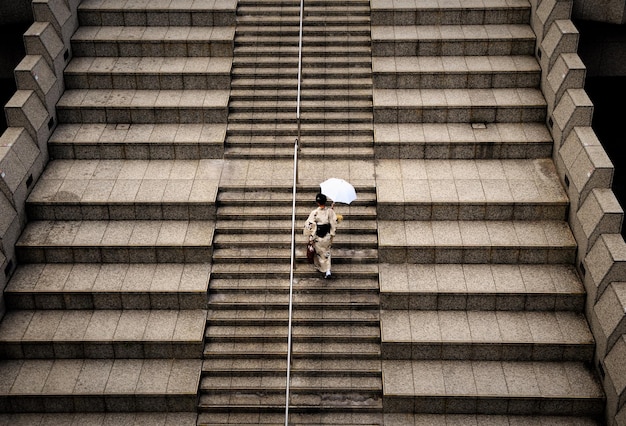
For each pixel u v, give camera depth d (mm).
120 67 13586
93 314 11156
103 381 10523
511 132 12758
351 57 13898
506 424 10203
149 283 11227
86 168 12633
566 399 10109
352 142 12883
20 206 11672
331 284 11320
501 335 10648
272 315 11156
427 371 10586
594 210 10680
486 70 13242
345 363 10781
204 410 10469
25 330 10852
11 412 10469
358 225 11836
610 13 13023
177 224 11961
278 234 11891
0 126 15562
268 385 10609
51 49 12945
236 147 13000
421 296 11000
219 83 13516
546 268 11352
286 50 13906
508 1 14117
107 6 14211
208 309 11250
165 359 10883
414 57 13773
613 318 9883
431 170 12484
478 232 11602
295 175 10961
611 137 15156
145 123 13219
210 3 14383
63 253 11523
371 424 10258
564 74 12102
